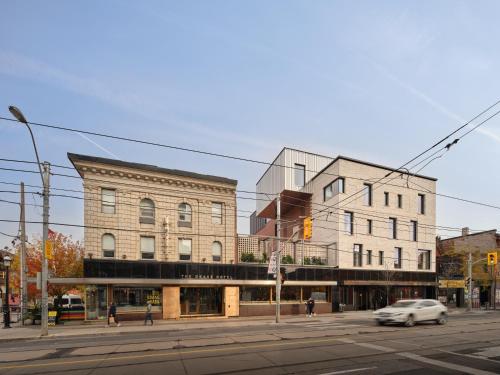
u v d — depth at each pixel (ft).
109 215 82.28
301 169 132.26
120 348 43.65
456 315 99.60
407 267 120.78
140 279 81.66
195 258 90.07
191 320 84.17
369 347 43.55
